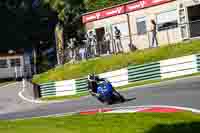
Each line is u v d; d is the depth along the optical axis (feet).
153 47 134.82
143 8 139.74
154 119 58.23
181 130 48.85
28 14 259.80
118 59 137.28
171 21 132.26
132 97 91.40
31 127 65.16
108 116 67.51
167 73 113.70
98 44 150.92
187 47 121.70
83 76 138.92
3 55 204.74
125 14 145.59
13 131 63.26
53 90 130.93
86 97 112.27
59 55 171.01
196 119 55.88
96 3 187.52
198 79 96.48
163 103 74.90
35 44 250.57
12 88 166.40
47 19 255.91
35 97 132.26
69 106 99.30
